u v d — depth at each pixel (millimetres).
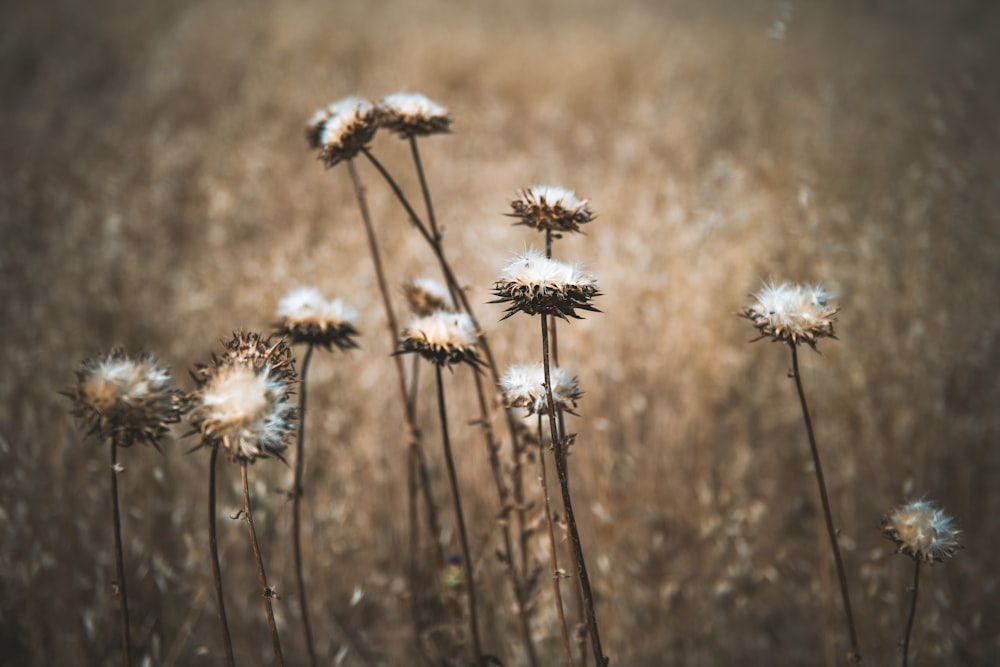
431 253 4680
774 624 2799
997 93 6934
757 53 9523
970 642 2510
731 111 7836
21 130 7523
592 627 1413
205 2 11148
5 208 5590
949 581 2695
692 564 2986
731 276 4352
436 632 2484
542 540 2510
